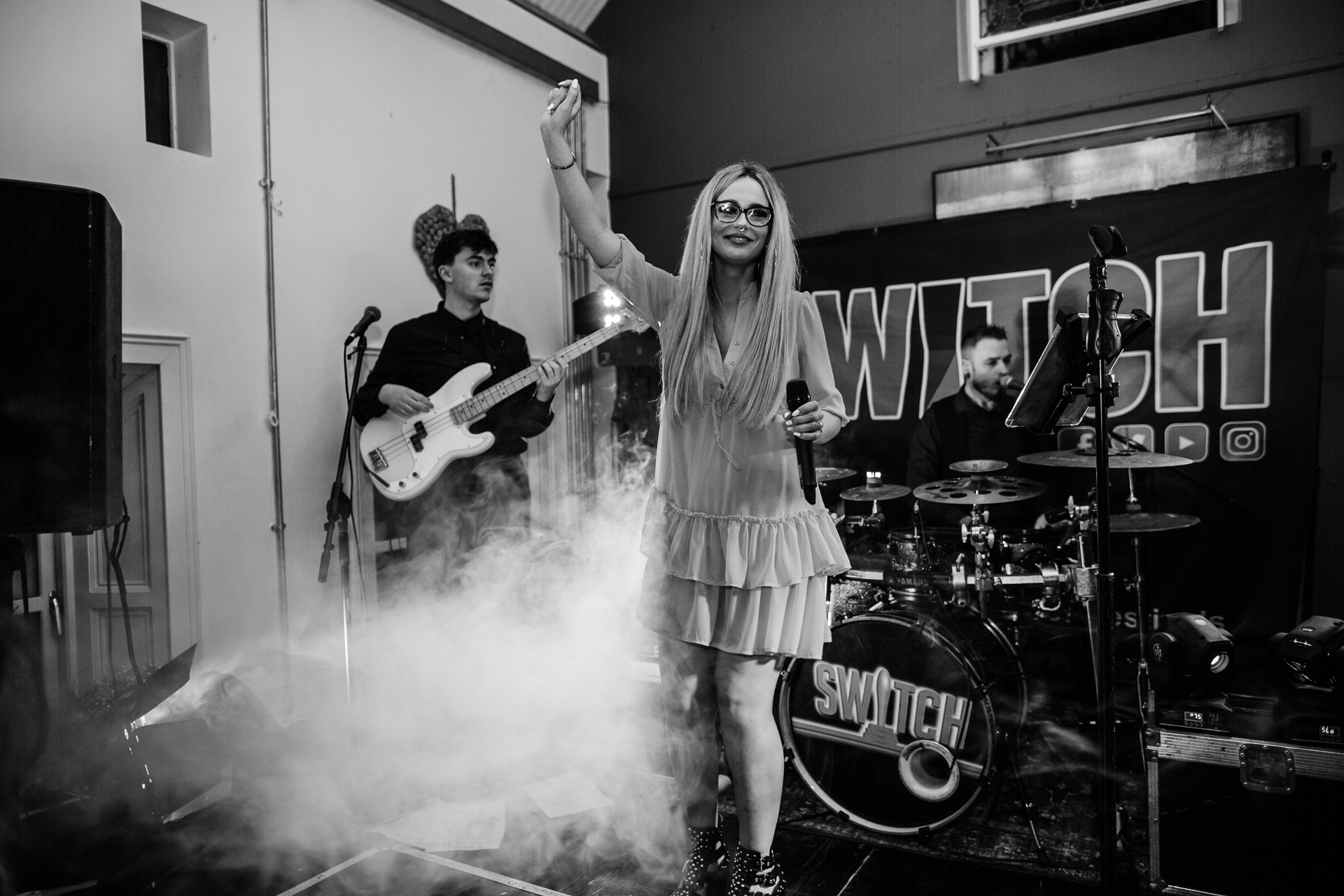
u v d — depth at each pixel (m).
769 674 1.72
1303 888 1.92
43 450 1.91
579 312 4.36
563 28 4.62
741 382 1.66
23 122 2.59
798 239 4.25
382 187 3.70
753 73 4.53
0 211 1.88
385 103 3.72
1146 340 3.57
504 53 4.26
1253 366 3.40
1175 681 2.12
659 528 1.78
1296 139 3.38
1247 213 3.41
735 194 1.67
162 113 3.12
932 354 3.96
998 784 2.34
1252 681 2.22
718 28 4.62
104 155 2.77
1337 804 1.89
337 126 3.52
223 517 3.09
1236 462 3.43
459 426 3.25
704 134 4.68
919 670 2.41
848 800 2.52
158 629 2.93
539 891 2.17
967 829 2.54
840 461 4.11
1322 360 3.36
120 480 2.19
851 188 4.28
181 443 2.97
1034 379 1.99
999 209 3.90
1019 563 2.72
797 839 2.50
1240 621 3.40
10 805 2.04
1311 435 3.32
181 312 2.98
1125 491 3.52
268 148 3.24
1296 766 1.92
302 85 3.39
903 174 4.16
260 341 3.22
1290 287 3.35
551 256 4.64
